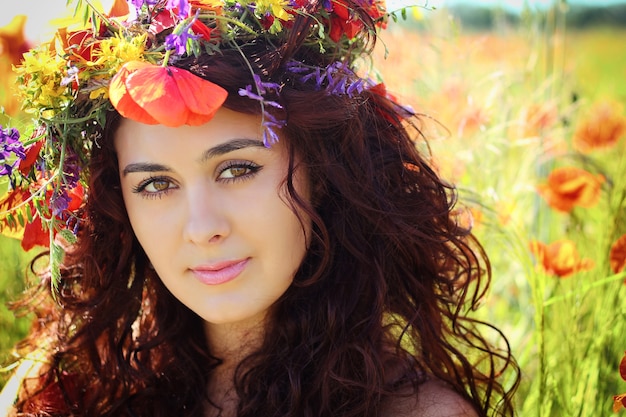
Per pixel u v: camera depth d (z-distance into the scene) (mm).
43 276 1731
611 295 1902
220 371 1592
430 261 1574
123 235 1563
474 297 1736
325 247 1391
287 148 1322
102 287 1615
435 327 1585
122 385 1647
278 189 1318
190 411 1590
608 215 2051
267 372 1492
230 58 1260
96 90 1239
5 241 2166
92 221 1541
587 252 2199
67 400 1699
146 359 1648
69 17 1280
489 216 1958
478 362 1820
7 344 2084
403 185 1545
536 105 2307
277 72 1298
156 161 1285
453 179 1984
